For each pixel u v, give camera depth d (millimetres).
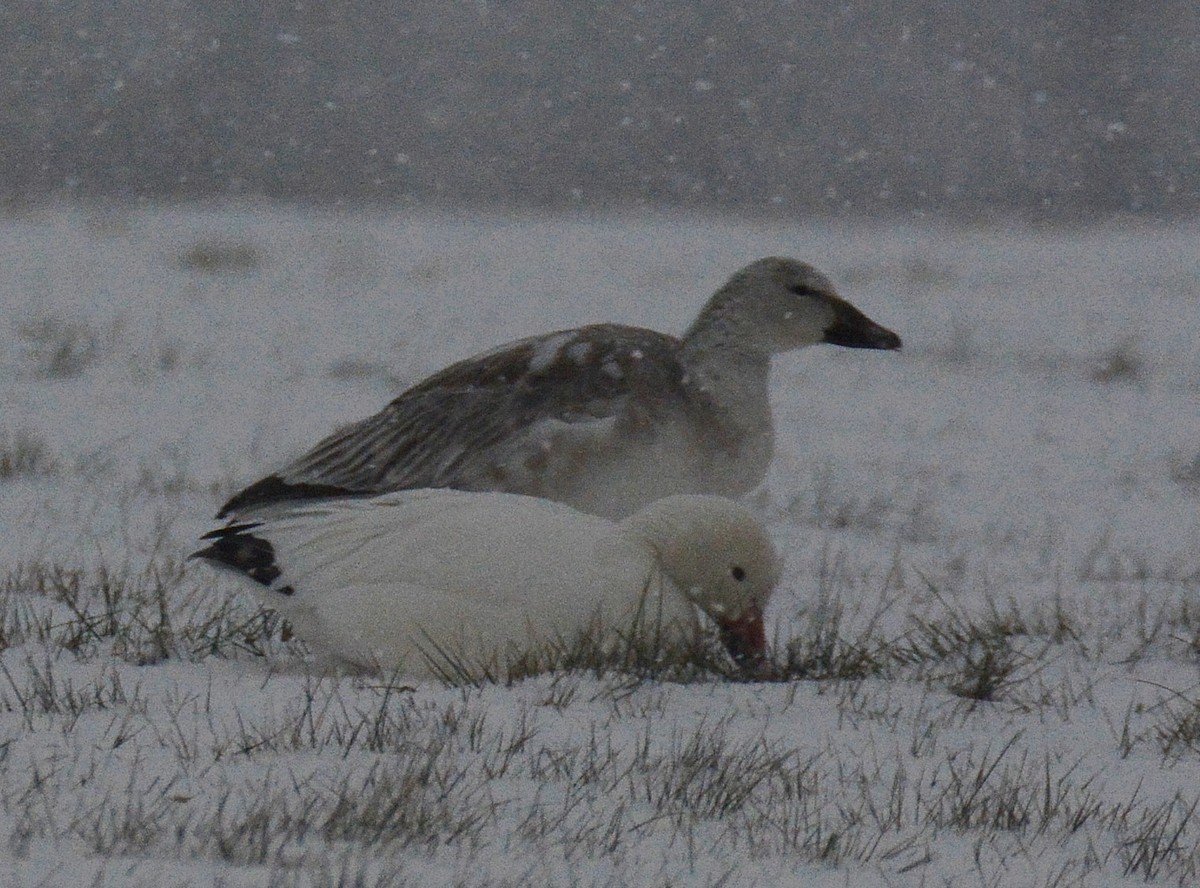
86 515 13352
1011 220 66000
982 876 6227
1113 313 35406
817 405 24141
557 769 6984
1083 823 7023
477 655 8586
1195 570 14375
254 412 19703
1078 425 23562
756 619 9156
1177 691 9555
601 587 8719
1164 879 6430
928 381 26984
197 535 12859
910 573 13609
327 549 8914
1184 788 7676
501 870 5797
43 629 9438
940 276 40312
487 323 30188
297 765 6848
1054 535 16094
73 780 6469
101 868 5293
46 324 24578
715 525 9016
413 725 7500
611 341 11086
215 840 5742
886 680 9492
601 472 10727
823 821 6797
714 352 11227
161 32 71812
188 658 9234
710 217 60406
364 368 23500
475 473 10719
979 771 7352
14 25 69938
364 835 5965
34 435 17094
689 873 5977
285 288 33062
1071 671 10070
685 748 7555
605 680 8516
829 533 15344
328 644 8758
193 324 27109
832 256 44844
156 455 16688
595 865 5980
